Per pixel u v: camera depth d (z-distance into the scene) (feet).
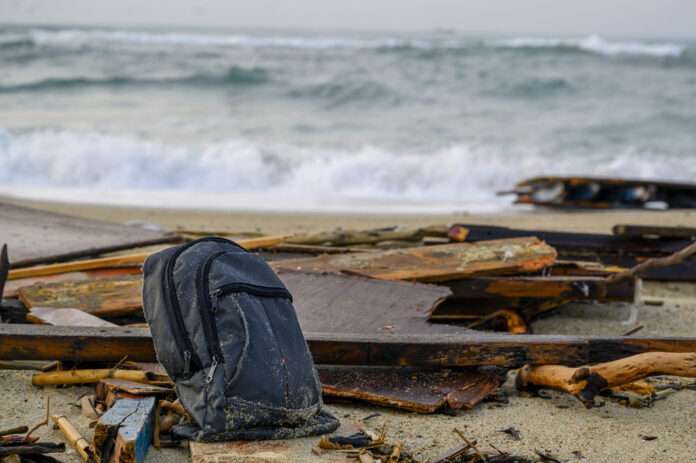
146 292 13.07
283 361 12.61
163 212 43.83
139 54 118.42
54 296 19.67
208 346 12.34
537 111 86.17
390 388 15.97
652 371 15.26
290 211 45.96
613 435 14.99
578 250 28.48
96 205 45.96
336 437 12.95
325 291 20.61
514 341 16.47
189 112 82.07
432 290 20.80
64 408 15.02
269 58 115.44
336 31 356.38
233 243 13.70
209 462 11.78
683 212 47.03
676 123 79.87
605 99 92.17
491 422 15.37
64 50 119.85
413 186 56.54
